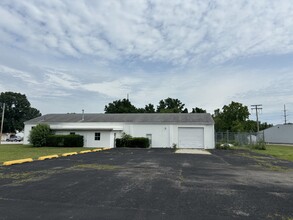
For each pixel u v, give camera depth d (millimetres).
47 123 31625
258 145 28328
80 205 5242
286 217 4672
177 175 9117
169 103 70312
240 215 4746
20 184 7195
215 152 22203
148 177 8602
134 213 4766
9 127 76688
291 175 9492
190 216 4641
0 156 15266
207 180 8242
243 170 10727
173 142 29312
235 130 45469
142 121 30531
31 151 19969
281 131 56844
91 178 8281
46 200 5582
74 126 31859
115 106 62688
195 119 30547
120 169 10453
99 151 21766
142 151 22297
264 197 6102
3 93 77688
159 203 5445
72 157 15656
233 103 48938
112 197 5898
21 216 4520
